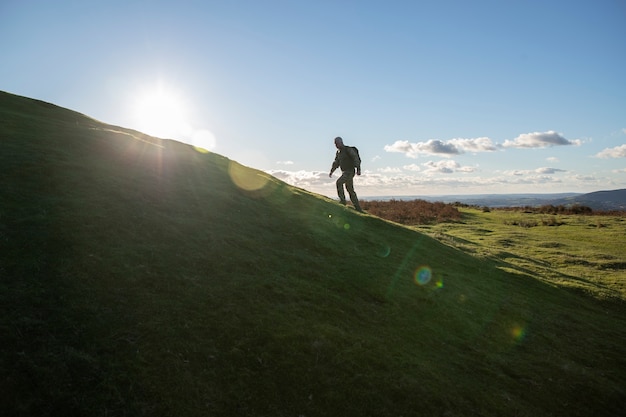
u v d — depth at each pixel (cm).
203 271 909
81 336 634
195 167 1656
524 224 4262
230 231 1157
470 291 1358
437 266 1516
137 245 916
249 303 843
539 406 825
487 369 904
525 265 2141
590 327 1354
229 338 727
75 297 706
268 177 2097
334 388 685
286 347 743
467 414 720
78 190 1070
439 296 1213
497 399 796
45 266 757
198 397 597
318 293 977
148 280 810
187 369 637
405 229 1948
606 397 914
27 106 1870
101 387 566
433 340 959
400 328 959
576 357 1098
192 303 786
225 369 661
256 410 607
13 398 519
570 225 4247
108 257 837
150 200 1161
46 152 1241
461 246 2184
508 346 1053
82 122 1872
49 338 616
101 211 997
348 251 1331
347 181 2056
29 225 860
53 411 521
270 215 1412
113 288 757
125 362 612
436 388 755
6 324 615
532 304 1434
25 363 566
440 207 4647
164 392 587
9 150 1186
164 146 1906
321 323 853
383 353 812
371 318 959
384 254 1431
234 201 1399
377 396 691
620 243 3375
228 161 2155
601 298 1759
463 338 1025
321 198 2016
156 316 722
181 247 973
